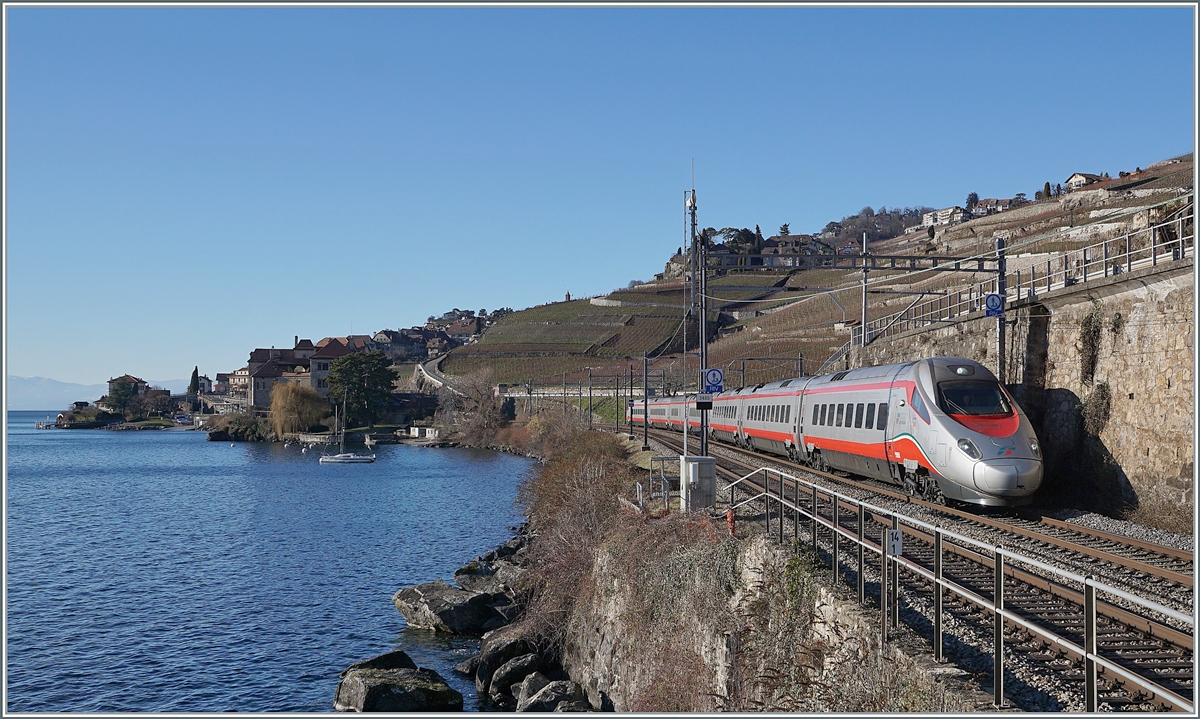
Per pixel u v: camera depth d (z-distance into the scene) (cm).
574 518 3191
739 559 1727
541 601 2822
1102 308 2405
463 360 18038
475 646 3022
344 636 3186
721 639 1591
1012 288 3297
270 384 19512
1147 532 1839
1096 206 13038
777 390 3766
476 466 9988
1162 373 2144
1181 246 2166
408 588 3484
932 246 15100
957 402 2189
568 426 9019
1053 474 2586
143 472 10138
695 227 3512
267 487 8206
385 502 6862
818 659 1284
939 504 2234
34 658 2989
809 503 2336
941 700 954
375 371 16700
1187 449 2041
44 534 5538
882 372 2556
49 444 16025
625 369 14925
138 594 3872
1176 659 1023
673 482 3359
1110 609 1177
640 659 1975
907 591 1358
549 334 18738
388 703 2291
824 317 12169
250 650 3050
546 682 2367
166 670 2861
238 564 4497
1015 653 1069
